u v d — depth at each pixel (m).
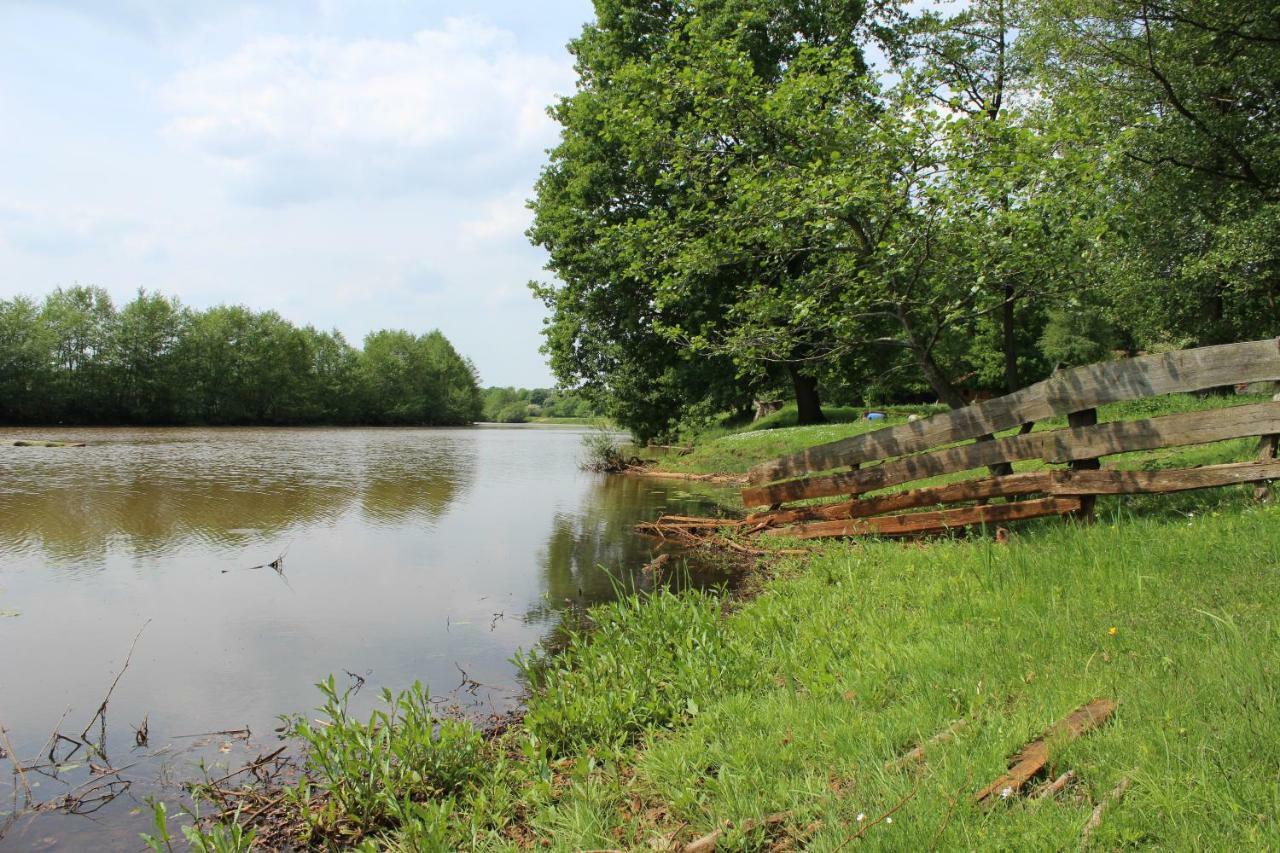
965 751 3.44
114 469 24.08
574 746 4.67
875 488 10.32
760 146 11.24
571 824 3.64
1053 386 8.54
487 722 5.47
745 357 11.62
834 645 5.61
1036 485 8.57
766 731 4.30
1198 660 3.88
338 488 20.50
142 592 9.25
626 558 11.15
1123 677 3.95
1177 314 18.27
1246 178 16.52
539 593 9.24
